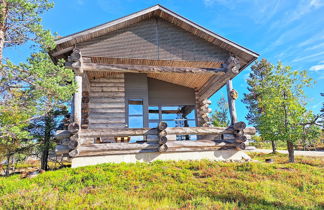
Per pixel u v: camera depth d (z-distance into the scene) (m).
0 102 6.77
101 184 5.42
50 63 7.05
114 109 10.66
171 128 8.16
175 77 12.37
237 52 9.56
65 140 7.36
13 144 10.93
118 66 8.37
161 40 9.09
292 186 5.64
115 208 3.81
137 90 11.35
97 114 10.44
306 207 4.12
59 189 5.17
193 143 8.25
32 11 6.73
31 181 5.84
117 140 10.45
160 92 12.92
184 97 13.23
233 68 9.07
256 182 5.68
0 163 12.57
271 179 6.14
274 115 11.37
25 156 12.06
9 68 6.41
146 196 4.62
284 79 11.93
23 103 6.98
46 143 11.21
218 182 5.59
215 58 9.43
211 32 9.05
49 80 6.61
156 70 8.70
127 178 5.83
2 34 6.66
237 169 7.04
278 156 16.55
